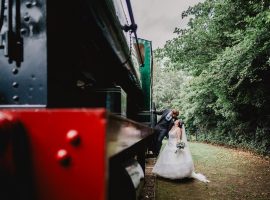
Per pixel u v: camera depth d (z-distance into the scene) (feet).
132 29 11.85
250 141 49.03
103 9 8.65
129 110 19.93
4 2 5.43
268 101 39.40
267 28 28.09
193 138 80.64
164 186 22.48
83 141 3.43
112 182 7.05
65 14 6.92
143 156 14.88
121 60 13.00
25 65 5.32
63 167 3.47
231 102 45.57
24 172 3.54
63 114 3.49
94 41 9.80
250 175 27.91
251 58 31.14
